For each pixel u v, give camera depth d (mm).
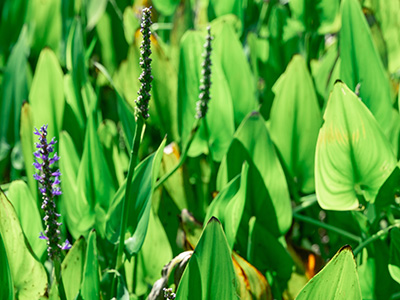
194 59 1328
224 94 1318
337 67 1381
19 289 1106
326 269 1018
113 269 1197
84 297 1096
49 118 1384
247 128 1236
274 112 1323
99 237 1267
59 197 1312
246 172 1176
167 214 1330
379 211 1237
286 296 1264
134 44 1409
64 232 1290
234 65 1384
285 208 1251
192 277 1021
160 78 1406
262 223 1266
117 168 1337
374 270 1233
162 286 1091
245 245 1270
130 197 1150
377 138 1145
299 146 1325
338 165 1154
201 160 1406
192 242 1199
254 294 1170
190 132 1330
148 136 1452
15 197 1165
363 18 1294
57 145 1394
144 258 1201
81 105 1437
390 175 1170
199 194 1385
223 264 1016
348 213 1324
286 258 1244
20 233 1076
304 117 1312
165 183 1325
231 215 1192
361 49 1304
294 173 1347
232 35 1374
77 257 1116
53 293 1089
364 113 1134
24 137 1286
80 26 1435
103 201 1253
